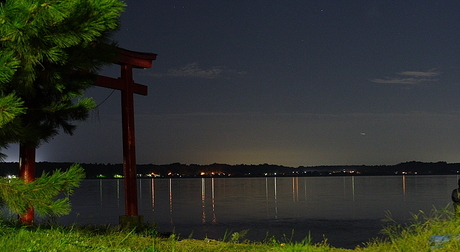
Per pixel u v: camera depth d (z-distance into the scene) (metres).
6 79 5.66
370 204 61.16
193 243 11.12
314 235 27.91
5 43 6.29
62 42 6.38
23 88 7.28
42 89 10.64
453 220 9.23
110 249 8.35
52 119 10.81
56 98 10.91
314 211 50.31
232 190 125.56
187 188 148.00
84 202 66.56
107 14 6.38
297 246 9.60
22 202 6.20
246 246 10.67
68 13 5.77
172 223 37.28
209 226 34.47
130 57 14.82
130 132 14.82
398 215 42.91
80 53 8.41
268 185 182.62
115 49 9.25
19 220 10.09
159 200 76.56
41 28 6.07
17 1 5.58
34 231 9.27
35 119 10.53
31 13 5.62
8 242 7.60
